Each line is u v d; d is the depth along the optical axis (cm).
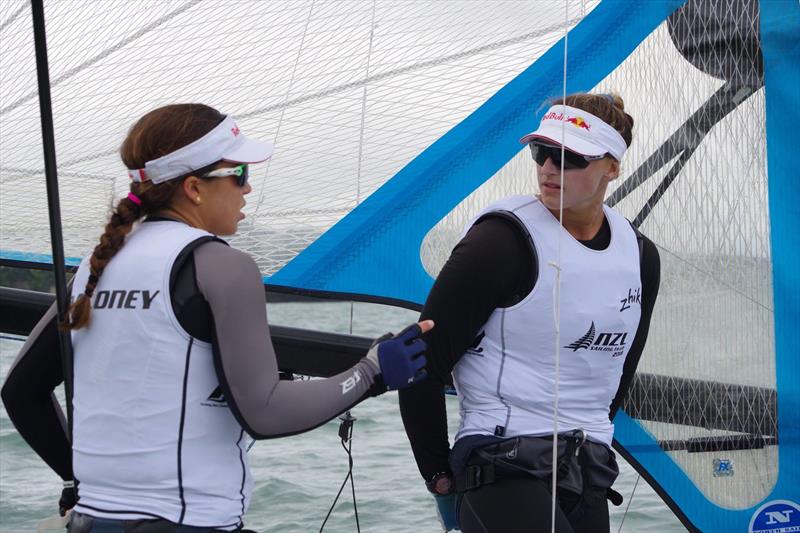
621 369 758
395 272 911
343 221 916
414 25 912
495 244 702
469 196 909
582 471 728
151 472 564
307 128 926
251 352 569
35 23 643
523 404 717
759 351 905
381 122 918
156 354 566
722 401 908
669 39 898
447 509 782
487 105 903
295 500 1584
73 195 968
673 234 909
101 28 956
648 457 907
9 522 1495
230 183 609
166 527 559
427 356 705
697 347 909
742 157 898
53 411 662
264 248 923
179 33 948
